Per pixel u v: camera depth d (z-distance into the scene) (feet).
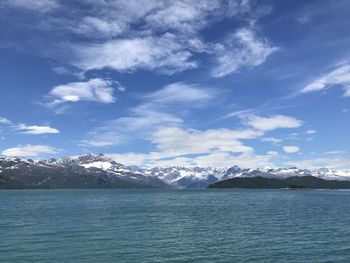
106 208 500.74
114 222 311.47
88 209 479.41
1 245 193.57
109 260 158.71
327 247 188.65
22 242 203.21
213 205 573.74
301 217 357.41
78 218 347.77
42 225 287.89
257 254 171.32
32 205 580.30
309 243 200.95
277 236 227.40
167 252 175.73
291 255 169.37
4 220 328.70
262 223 303.68
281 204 597.11
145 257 164.66
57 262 154.51
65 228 268.41
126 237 222.69
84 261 156.66
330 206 538.88
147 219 339.16
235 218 349.61
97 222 311.27
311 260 159.63
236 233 242.37
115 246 191.01
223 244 198.18
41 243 199.82
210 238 219.82
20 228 268.62
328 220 326.85
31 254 170.30
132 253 173.17
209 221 320.70
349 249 183.32
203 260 159.12
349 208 491.72
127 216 370.53
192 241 208.13
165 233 241.76
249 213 410.52
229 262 155.74
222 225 289.12
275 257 165.07
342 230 256.11
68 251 177.37
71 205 577.43
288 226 281.13
